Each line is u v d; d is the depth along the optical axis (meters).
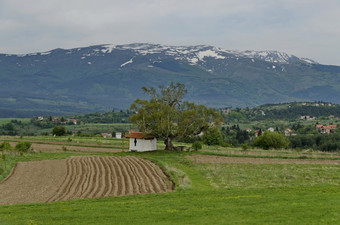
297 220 27.22
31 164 71.19
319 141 192.38
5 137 149.25
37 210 34.88
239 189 44.88
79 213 32.59
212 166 69.31
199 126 95.06
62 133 173.62
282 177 56.78
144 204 35.50
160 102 96.25
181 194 41.41
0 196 44.34
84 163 72.06
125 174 59.41
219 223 27.36
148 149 96.25
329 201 33.38
